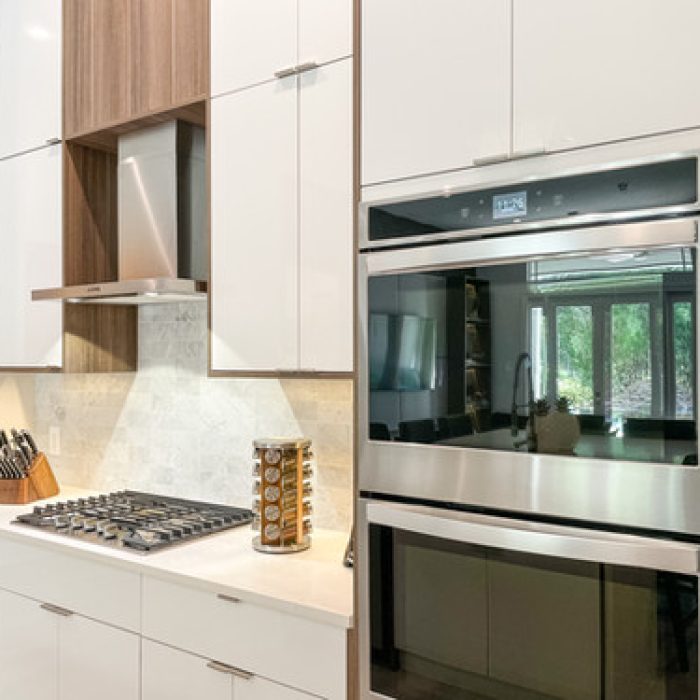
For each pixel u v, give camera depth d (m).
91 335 2.76
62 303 2.66
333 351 1.90
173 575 1.95
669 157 1.22
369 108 1.62
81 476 3.18
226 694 1.86
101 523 2.38
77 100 2.60
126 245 2.55
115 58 2.46
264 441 2.19
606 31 1.31
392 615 1.56
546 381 1.35
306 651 1.72
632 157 1.27
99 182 2.76
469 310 1.44
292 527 2.17
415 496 1.53
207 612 1.90
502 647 1.41
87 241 2.71
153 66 2.34
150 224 2.49
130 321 2.93
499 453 1.41
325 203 1.91
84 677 2.19
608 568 1.28
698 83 1.21
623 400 1.26
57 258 2.67
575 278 1.31
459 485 1.46
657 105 1.25
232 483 2.68
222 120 2.13
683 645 1.20
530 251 1.36
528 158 1.40
